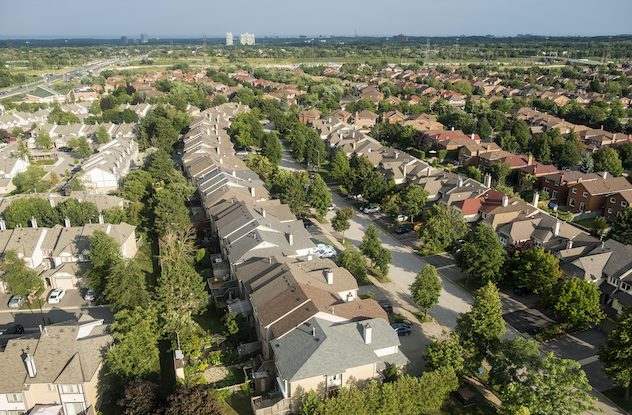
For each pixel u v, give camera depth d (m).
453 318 65.06
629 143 136.38
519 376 47.84
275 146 134.50
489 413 48.28
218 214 86.31
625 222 84.75
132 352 48.56
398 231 93.31
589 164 125.62
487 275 69.50
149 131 152.50
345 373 46.47
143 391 44.03
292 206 95.75
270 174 118.50
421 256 83.88
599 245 72.44
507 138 153.38
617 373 48.53
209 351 56.50
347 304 55.69
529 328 62.19
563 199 112.69
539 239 78.38
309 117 192.62
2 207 91.56
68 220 80.25
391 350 50.97
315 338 48.06
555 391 42.38
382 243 89.69
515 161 129.50
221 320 61.72
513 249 74.88
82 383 45.97
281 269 61.78
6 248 73.88
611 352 49.00
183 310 58.56
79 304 68.00
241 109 197.75
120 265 62.50
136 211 90.19
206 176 107.19
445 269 79.12
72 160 143.38
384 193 103.69
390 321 63.41
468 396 49.34
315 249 79.44
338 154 123.19
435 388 46.16
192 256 80.56
